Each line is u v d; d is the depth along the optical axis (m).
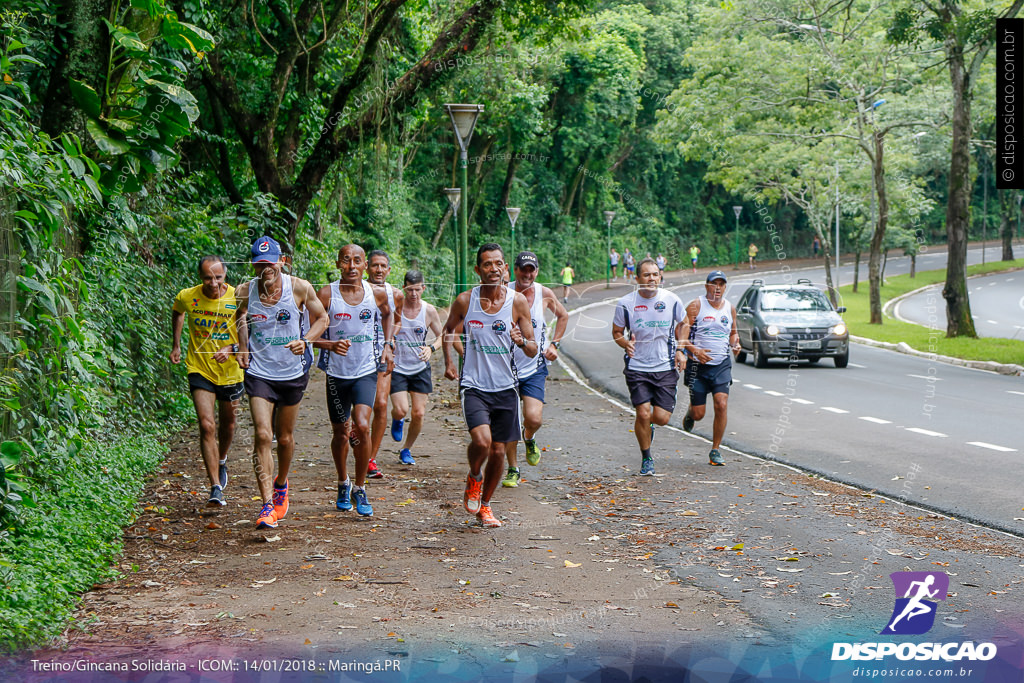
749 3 35.09
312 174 18.84
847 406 15.64
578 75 31.98
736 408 15.41
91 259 9.50
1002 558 6.68
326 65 21.41
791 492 8.99
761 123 37.38
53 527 6.41
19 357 6.61
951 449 11.41
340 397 7.80
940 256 84.19
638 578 6.19
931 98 37.38
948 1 27.03
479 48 19.81
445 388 17.09
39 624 4.98
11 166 6.29
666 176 53.56
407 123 20.03
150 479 9.12
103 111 9.53
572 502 8.50
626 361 9.91
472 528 7.47
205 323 8.35
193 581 6.03
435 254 27.23
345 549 6.79
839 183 42.50
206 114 20.61
